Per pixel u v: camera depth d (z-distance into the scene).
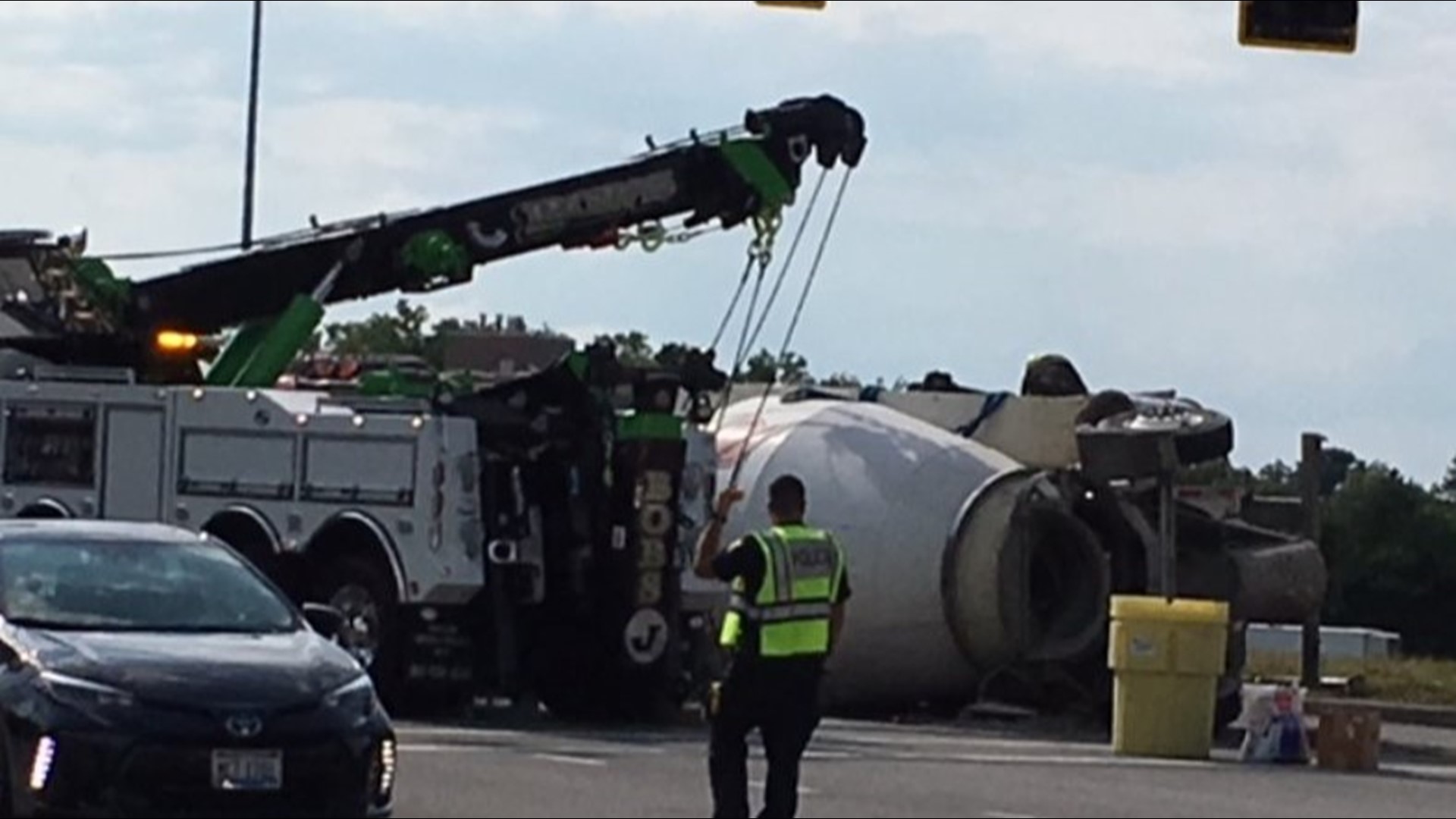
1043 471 28.28
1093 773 21.00
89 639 15.69
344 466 24.78
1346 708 25.92
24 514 26.22
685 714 25.89
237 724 15.12
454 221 28.11
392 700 25.11
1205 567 28.36
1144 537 28.05
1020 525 27.97
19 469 26.34
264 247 27.97
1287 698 23.34
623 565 25.20
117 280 27.44
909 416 29.91
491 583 24.97
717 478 26.58
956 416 30.58
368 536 24.66
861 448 28.48
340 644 17.08
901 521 28.09
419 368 27.73
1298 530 30.59
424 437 24.42
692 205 28.69
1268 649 44.34
